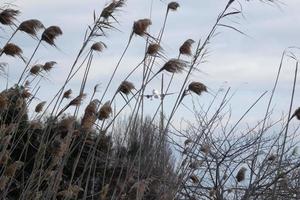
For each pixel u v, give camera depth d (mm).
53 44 7250
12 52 6961
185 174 8875
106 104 7941
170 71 7641
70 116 8055
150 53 7625
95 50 7824
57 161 7859
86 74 7898
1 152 7430
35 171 7922
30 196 7969
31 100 8117
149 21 7605
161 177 8766
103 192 8570
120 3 7473
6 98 7473
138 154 8539
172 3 7824
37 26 6996
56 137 7926
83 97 7922
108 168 9578
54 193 7809
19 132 9039
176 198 9016
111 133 8242
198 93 7984
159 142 8414
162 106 8289
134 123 8250
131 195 8719
